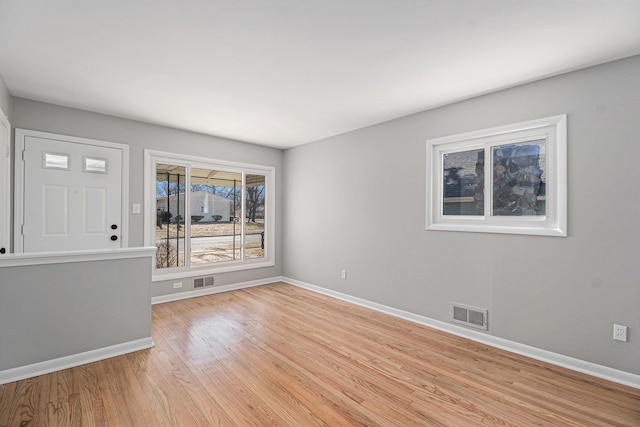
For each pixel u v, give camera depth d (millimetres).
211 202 4715
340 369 2432
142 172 3945
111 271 2656
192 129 4273
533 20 1854
